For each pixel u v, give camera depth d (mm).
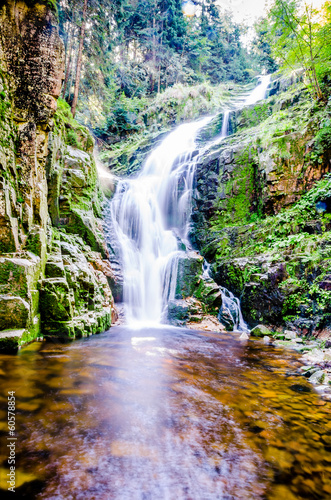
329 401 3705
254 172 12445
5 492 1811
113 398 3246
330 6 11297
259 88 27188
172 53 27844
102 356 4781
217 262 11578
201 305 9688
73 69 16953
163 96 25344
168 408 3154
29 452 2209
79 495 1860
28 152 5816
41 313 5609
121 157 22719
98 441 2432
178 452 2400
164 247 12562
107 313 7641
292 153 10867
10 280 4934
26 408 2824
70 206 8977
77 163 9805
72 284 6562
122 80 25078
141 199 14125
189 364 4941
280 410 3379
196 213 13992
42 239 5980
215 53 35188
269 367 5199
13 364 3939
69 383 3502
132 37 25922
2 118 5285
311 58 12289
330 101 11125
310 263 8062
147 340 6574
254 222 11516
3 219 5145
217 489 2025
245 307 9695
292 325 8039
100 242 9492
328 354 5871
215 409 3258
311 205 9945
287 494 2020
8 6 5555
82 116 19562
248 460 2369
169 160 17438
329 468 2330
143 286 10406
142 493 1934
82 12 13758
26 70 5797
